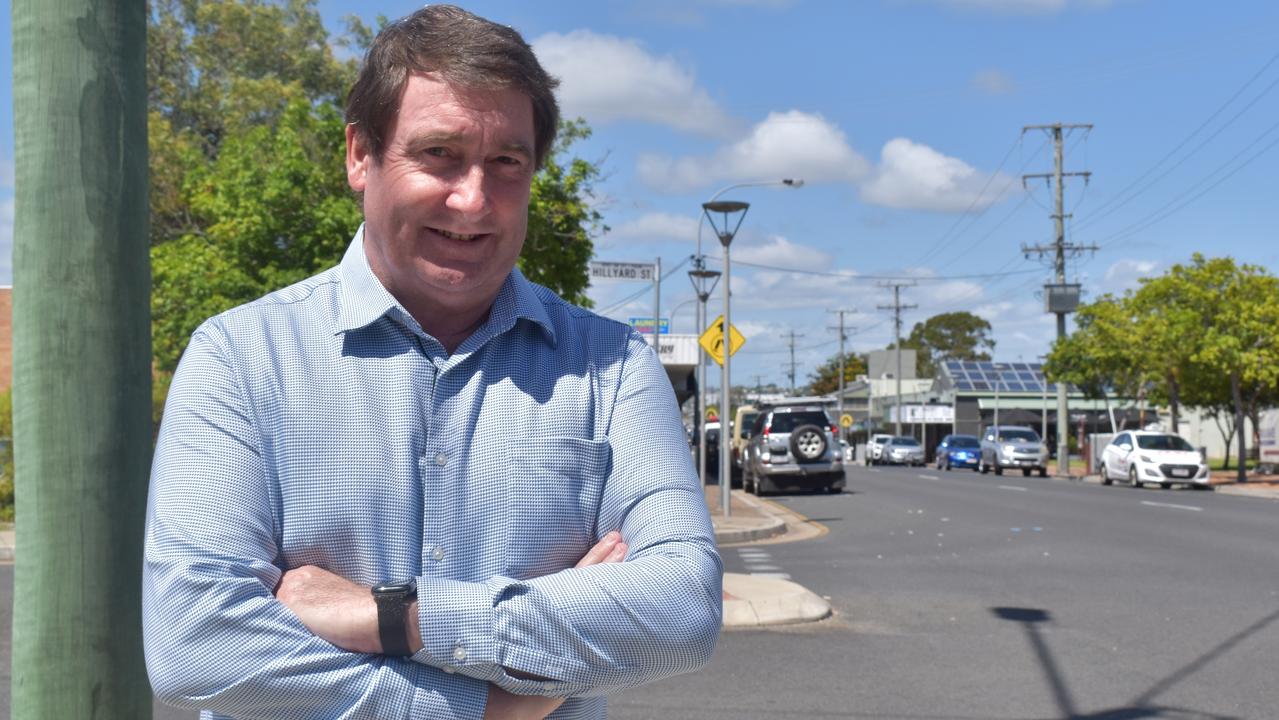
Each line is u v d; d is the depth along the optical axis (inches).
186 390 66.4
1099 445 1756.9
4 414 737.6
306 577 63.4
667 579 64.9
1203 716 253.8
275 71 1567.4
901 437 2620.6
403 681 60.6
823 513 901.8
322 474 66.1
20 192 79.7
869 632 357.4
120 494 79.9
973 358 4234.7
